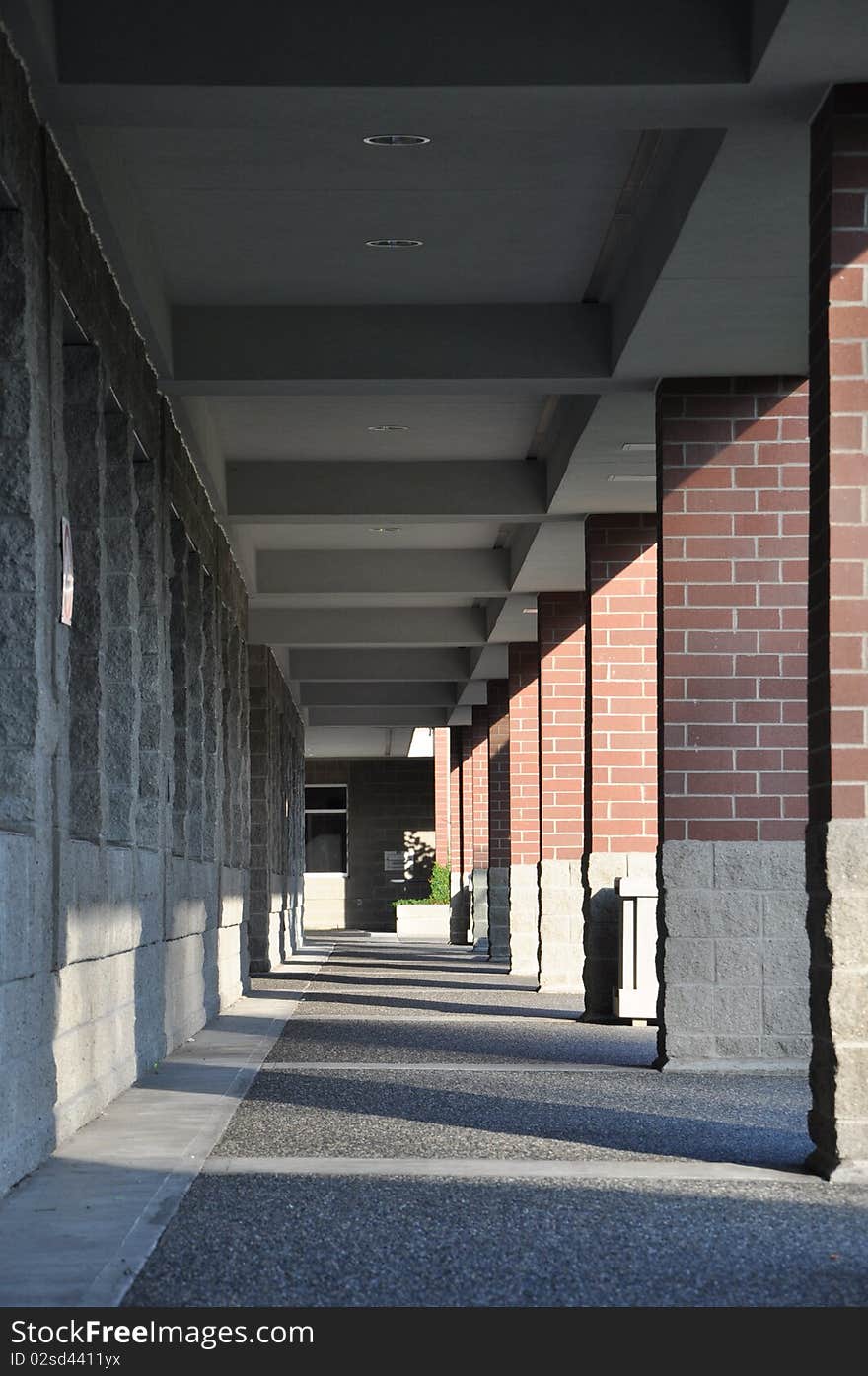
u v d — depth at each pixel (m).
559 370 10.89
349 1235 5.17
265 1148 6.96
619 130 8.12
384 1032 12.85
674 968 10.36
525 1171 6.41
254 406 13.06
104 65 6.83
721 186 7.74
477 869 32.12
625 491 13.94
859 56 6.52
